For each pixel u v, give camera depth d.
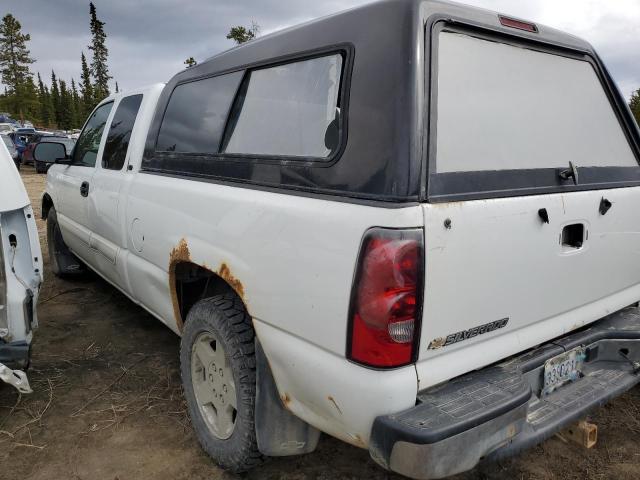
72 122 95.56
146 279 3.20
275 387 2.23
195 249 2.53
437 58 1.83
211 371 2.58
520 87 2.16
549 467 2.62
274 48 2.37
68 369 3.62
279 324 2.03
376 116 1.77
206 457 2.69
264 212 2.09
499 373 1.96
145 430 2.92
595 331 2.39
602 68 2.59
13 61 76.06
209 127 2.72
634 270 2.58
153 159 3.18
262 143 2.31
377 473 2.58
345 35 1.98
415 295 1.66
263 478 2.54
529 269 2.00
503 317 1.96
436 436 1.62
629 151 2.66
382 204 1.69
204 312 2.47
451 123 1.86
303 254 1.90
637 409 3.11
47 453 2.72
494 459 1.88
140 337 4.16
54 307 4.77
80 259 4.95
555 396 2.20
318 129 2.02
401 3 1.82
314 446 2.32
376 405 1.70
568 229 2.16
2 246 2.69
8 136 23.45
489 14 2.07
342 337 1.76
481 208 1.80
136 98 3.72
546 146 2.21
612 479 2.54
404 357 1.69
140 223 3.15
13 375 2.62
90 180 4.06
